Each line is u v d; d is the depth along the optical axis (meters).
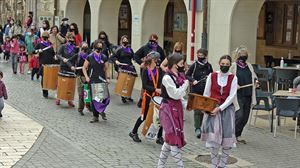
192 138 11.04
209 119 8.14
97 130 11.55
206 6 16.94
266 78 15.90
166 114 8.01
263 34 22.25
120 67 15.13
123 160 9.20
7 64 24.77
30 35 20.83
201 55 11.00
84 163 8.92
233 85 8.20
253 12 16.61
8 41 25.73
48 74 15.32
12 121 12.02
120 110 14.07
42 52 15.97
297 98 11.38
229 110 8.20
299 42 20.50
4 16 41.31
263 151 10.25
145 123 10.31
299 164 9.42
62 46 14.10
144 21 20.61
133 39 21.06
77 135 11.00
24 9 33.66
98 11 23.55
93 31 24.05
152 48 14.12
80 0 26.81
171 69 8.12
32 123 11.90
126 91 14.98
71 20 26.80
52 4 27.56
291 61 18.47
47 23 20.59
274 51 21.66
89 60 12.25
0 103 12.20
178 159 8.00
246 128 12.31
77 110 13.87
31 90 16.92
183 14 25.47
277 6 21.62
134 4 20.95
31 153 9.39
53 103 14.77
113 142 10.49
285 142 11.08
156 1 20.61
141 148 10.09
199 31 17.38
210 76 8.34
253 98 10.73
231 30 16.42
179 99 8.08
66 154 9.45
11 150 9.52
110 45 17.69
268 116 13.55
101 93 12.27
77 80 13.20
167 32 26.97
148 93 10.27
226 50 16.53
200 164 9.10
